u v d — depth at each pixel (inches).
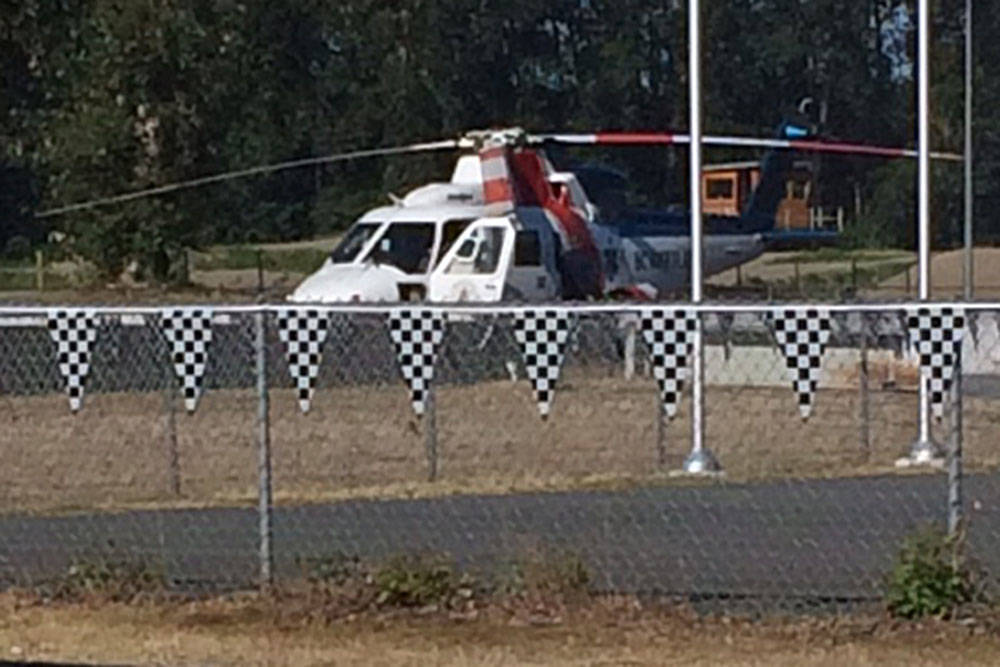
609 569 1872.5
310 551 1990.7
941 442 2903.5
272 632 1647.4
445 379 3425.2
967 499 2314.2
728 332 3193.9
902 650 1546.5
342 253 5354.3
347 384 3491.6
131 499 2504.9
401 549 1972.2
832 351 3639.3
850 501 2332.7
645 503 2324.1
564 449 3068.4
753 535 2066.9
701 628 1628.9
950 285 7815.0
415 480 2669.8
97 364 3499.0
